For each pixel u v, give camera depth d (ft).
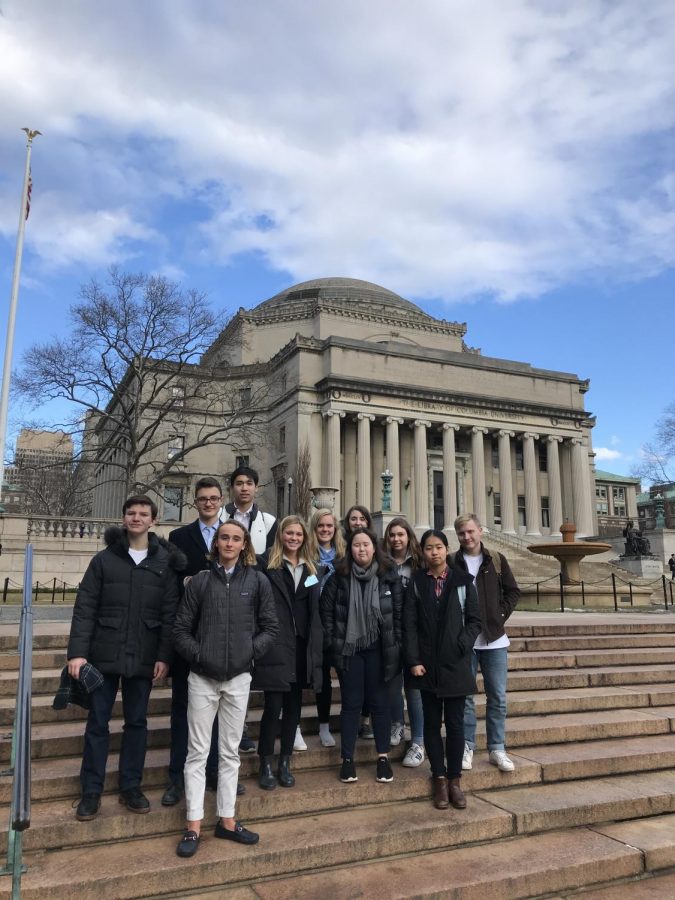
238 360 203.41
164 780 19.43
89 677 16.99
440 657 19.62
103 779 17.21
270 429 182.39
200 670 17.13
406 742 22.38
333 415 166.61
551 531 185.68
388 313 206.28
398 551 23.85
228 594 17.67
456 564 22.72
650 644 36.47
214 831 17.22
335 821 18.26
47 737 20.39
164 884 15.21
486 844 18.21
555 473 189.37
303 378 171.12
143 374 134.92
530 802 19.86
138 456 122.01
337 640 20.29
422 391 175.32
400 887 15.72
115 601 17.80
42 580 94.12
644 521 343.26
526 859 17.22
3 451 75.66
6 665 26.16
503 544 156.25
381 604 20.49
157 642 18.11
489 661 22.02
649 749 23.81
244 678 17.70
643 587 80.38
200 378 160.76
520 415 188.03
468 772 20.88
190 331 126.41
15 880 13.85
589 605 73.46
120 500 200.64
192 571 20.59
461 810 19.11
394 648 20.30
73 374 119.34
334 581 20.84
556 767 21.86
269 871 16.14
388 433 172.55
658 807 20.56
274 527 22.91
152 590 18.13
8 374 76.95
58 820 16.67
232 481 22.70
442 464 188.75
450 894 15.62
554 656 31.91
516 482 196.85
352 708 20.16
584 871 17.02
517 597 22.62
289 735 19.72
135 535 18.70
